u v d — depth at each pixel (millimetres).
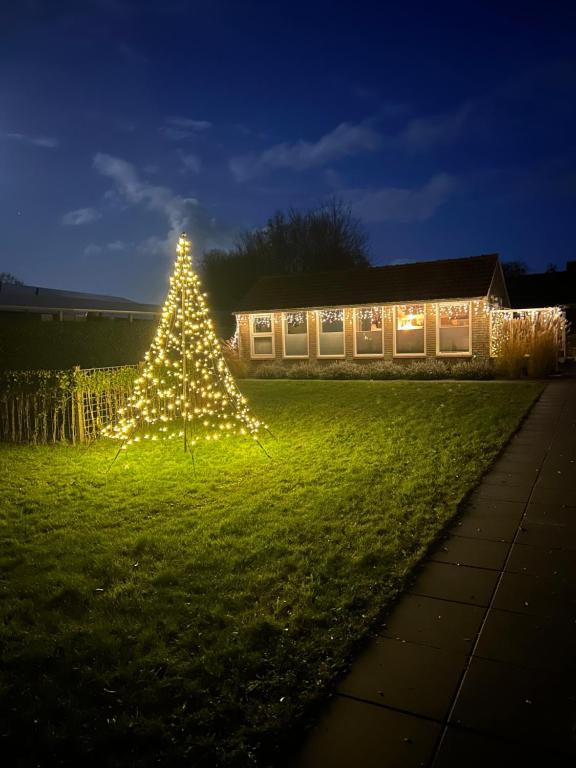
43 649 3646
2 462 8844
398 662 3428
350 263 46094
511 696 3090
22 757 2795
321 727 2928
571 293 32281
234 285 45562
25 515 6297
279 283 25094
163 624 3902
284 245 46500
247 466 8086
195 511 6270
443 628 3779
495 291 22188
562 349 21844
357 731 2889
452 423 10492
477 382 17375
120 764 2730
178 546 5273
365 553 4891
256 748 2789
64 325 16297
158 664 3475
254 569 4715
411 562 4730
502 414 11203
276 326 23844
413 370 19953
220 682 3271
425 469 7445
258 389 17359
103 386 10758
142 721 2982
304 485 7043
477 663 3391
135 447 9695
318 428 10648
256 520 5852
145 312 25172
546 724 2873
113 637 3766
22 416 10383
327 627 3811
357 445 9039
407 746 2771
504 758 2670
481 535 5328
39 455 9312
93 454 9281
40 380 10180
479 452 8234
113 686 3295
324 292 23438
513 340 18547
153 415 11445
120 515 6230
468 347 20672
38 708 3111
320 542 5207
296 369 21906
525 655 3451
